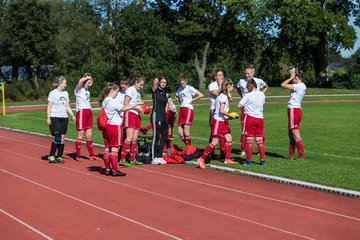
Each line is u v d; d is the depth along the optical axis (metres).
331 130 18.88
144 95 51.47
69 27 76.44
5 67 66.44
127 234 6.47
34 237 6.36
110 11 71.25
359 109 30.02
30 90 54.03
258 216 7.37
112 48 71.12
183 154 12.46
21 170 11.18
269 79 67.12
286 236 6.41
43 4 60.06
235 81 70.44
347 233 6.57
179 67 65.81
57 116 12.14
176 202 8.20
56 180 10.02
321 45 58.66
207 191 9.04
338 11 57.81
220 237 6.36
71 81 55.09
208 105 36.84
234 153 13.52
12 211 7.63
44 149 14.89
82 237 6.35
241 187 9.39
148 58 55.16
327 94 48.75
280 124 21.33
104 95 10.34
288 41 57.94
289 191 9.05
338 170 10.73
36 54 59.81
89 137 12.73
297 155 13.08
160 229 6.69
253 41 65.25
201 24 64.31
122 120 11.61
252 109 11.27
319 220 7.17
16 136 18.70
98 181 9.93
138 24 61.06
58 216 7.34
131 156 11.96
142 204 8.05
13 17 58.62
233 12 60.44
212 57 71.31
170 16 67.25
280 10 54.59
